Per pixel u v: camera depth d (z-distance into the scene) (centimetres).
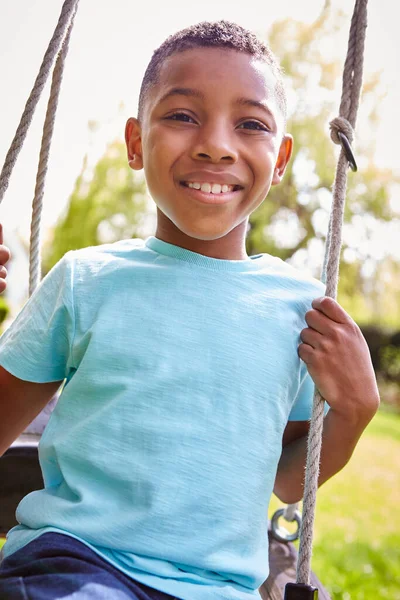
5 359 146
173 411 133
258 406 138
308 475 139
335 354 147
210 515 130
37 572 120
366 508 580
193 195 138
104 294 142
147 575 124
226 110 140
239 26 151
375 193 940
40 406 154
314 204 886
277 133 147
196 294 143
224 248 150
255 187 143
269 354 142
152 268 145
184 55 143
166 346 137
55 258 830
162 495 128
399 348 1088
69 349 143
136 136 157
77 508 128
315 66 859
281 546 194
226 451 133
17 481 196
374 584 388
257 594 134
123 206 833
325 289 155
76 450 133
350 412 149
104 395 135
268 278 151
